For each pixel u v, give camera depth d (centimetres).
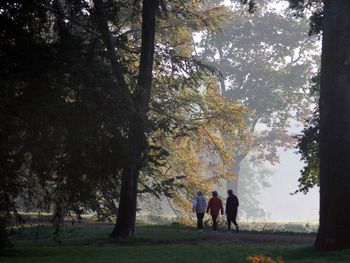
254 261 1268
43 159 1805
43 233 2800
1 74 1822
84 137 1888
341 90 1933
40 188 2017
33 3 1930
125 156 2017
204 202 3083
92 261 1686
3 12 1886
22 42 1872
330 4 1986
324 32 1998
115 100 2008
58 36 2084
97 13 2319
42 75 1859
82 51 2075
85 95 1931
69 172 1930
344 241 1870
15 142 1773
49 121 1808
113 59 2264
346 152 1911
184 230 3139
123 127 2050
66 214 2166
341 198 1894
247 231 3061
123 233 2647
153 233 2864
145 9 2748
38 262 1655
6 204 1850
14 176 1808
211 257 1803
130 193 2669
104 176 2003
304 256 1814
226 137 5169
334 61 1950
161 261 1694
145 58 2719
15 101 1800
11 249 1945
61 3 2262
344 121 1925
